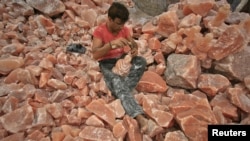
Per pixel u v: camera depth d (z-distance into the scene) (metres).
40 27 4.39
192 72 3.46
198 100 3.26
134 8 4.91
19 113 2.94
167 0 5.03
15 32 4.23
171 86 3.60
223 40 3.57
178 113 3.06
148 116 3.10
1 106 3.12
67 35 4.40
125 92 3.21
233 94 3.25
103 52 3.16
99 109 3.09
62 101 3.24
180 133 2.96
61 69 3.65
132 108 3.08
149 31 4.26
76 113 3.11
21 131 2.88
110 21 3.17
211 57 3.63
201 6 4.10
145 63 3.43
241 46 3.59
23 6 4.63
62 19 4.72
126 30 3.40
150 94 3.45
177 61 3.62
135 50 3.40
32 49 3.95
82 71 3.62
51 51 3.99
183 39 3.89
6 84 3.36
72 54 3.97
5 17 4.54
